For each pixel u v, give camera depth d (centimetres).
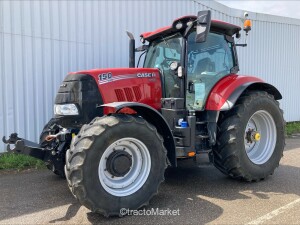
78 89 373
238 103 419
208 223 301
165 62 426
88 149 299
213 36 439
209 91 423
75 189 296
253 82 432
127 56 660
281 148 455
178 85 401
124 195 320
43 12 561
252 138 438
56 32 576
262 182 427
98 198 303
